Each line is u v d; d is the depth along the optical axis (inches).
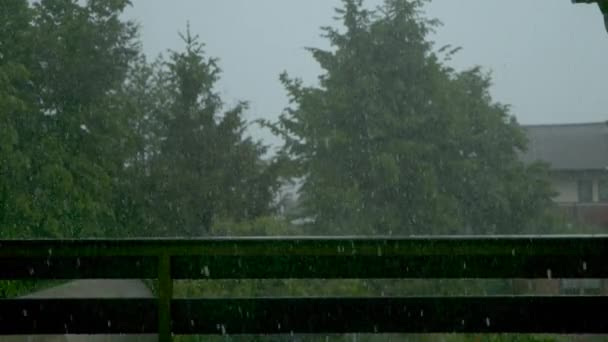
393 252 135.9
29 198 653.9
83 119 724.7
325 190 772.6
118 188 789.9
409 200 774.5
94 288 243.8
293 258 138.7
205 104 900.0
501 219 828.0
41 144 679.7
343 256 137.6
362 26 843.4
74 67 729.0
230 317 141.7
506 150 853.8
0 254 140.0
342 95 808.9
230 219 789.2
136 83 972.6
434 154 801.6
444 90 818.2
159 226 815.1
